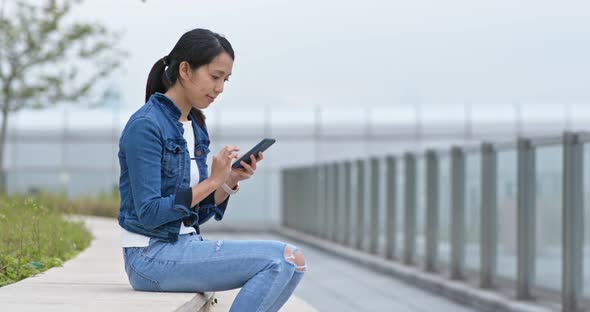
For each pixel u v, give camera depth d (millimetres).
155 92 4785
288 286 4578
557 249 9672
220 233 30172
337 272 15367
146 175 4488
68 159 32844
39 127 32812
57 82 24266
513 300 10305
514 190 10664
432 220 13703
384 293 12250
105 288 5102
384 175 16719
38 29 23984
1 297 4656
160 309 4172
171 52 4719
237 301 4484
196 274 4574
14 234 8477
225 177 4555
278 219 30500
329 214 21516
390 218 16031
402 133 33094
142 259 4645
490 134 32781
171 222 4594
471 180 12180
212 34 4695
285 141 33281
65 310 4172
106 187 31391
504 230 11000
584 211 9000
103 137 32906
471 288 11500
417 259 14586
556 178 9633
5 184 29219
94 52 24672
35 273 6848
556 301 9664
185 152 4664
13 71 24078
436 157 13594
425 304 11055
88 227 14398
